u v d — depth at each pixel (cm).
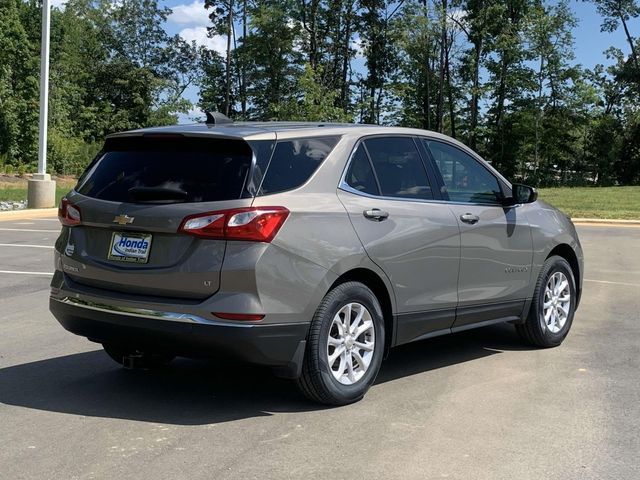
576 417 448
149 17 6025
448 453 388
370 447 396
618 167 5219
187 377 538
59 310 478
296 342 435
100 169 486
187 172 446
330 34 5625
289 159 454
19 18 3850
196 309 416
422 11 4881
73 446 396
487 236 564
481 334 696
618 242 1578
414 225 505
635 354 612
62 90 4388
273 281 421
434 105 5506
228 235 416
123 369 556
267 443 402
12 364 566
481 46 5253
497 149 5422
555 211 664
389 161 516
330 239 448
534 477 358
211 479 353
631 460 381
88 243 470
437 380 531
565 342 659
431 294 521
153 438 409
